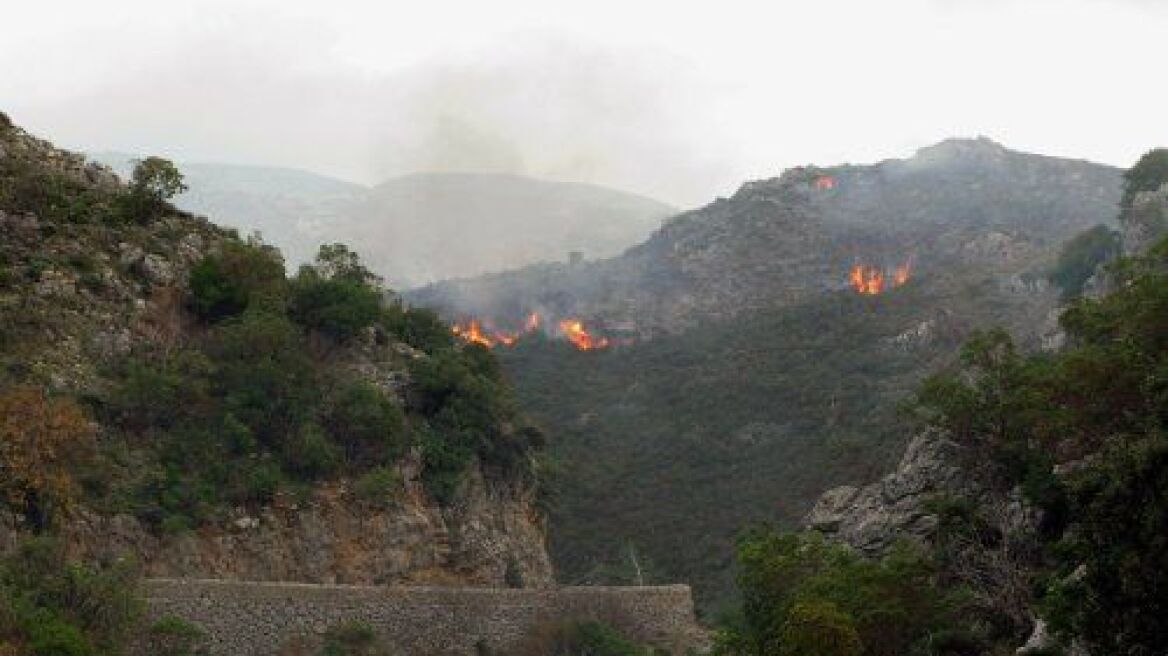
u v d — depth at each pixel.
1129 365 43.25
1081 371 43.88
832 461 123.00
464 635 70.69
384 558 76.44
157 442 72.25
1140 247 109.50
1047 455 48.78
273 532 72.44
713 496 128.12
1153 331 44.50
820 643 39.72
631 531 125.25
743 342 166.12
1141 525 31.55
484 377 92.00
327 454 77.12
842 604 43.41
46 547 57.19
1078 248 140.88
